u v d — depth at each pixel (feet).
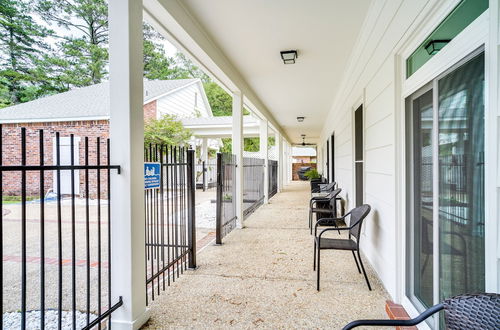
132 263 6.70
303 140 58.80
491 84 3.77
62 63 48.39
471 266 4.68
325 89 19.88
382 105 9.12
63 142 28.02
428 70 6.05
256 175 25.30
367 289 8.88
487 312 3.56
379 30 9.22
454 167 5.19
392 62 7.98
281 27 10.84
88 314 5.88
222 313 7.55
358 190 14.12
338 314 7.46
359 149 13.67
